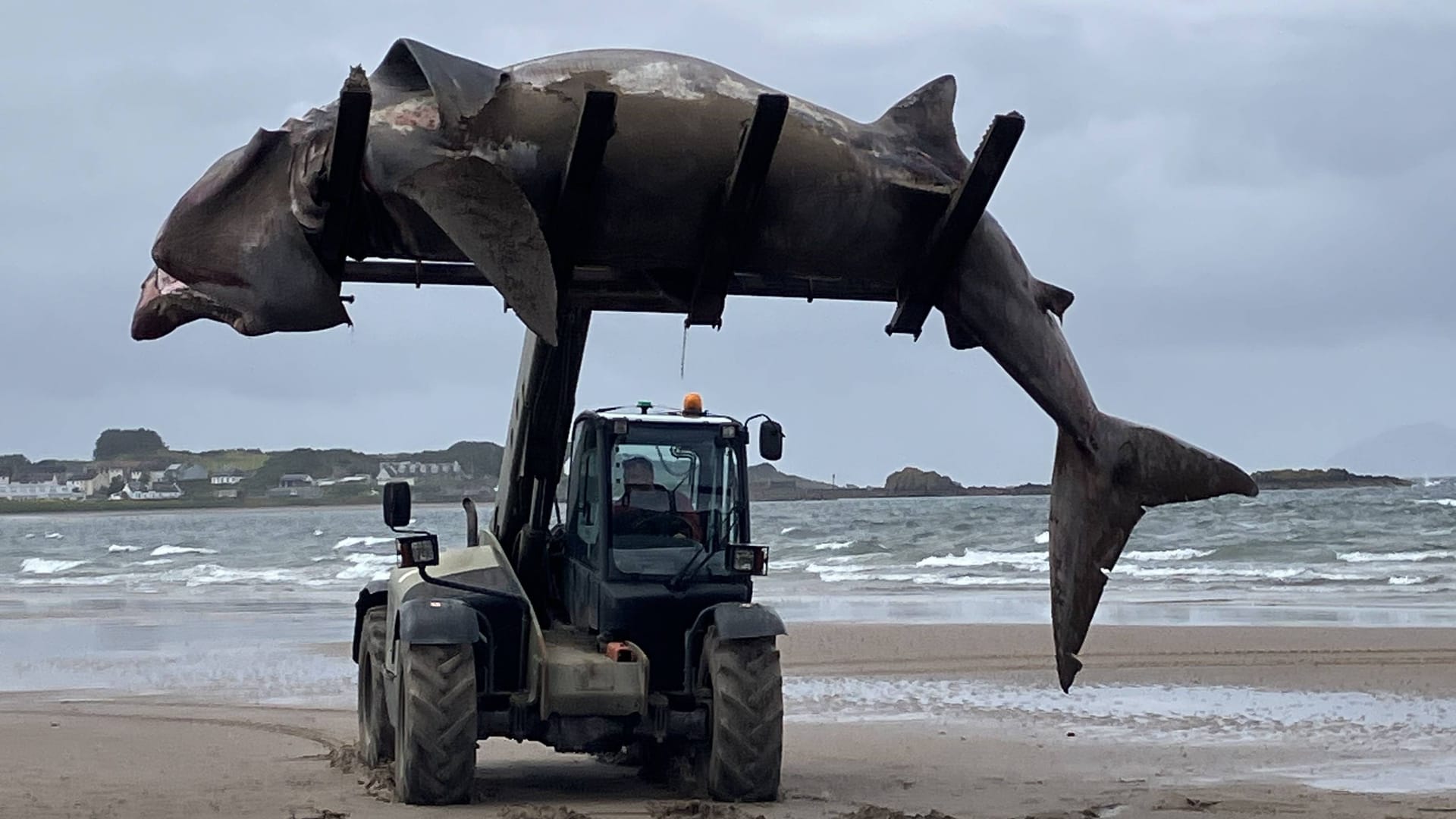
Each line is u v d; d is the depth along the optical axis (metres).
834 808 9.72
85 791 10.63
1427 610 25.86
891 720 14.72
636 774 11.62
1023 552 47.16
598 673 9.80
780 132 6.70
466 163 6.45
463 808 9.66
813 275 7.46
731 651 9.84
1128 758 12.26
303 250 6.73
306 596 35.34
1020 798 10.27
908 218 7.30
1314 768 11.63
